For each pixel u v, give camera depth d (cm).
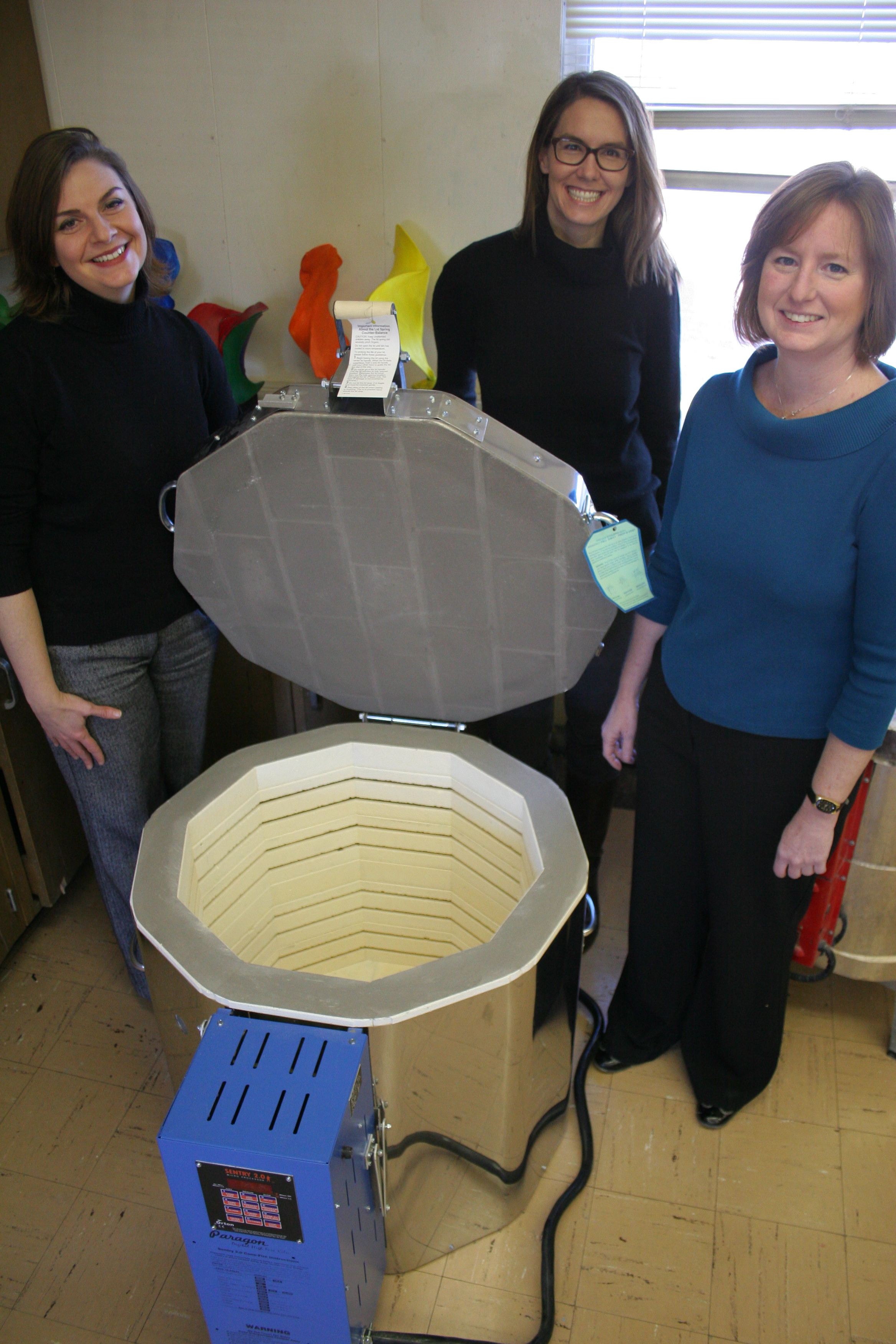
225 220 215
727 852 145
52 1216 154
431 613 145
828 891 160
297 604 149
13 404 138
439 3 186
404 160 202
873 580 118
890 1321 140
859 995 190
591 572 132
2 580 146
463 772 158
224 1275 116
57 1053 180
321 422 124
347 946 186
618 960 200
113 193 135
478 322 167
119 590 156
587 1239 151
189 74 201
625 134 145
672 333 165
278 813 163
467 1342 134
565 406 166
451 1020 120
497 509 128
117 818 169
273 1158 102
